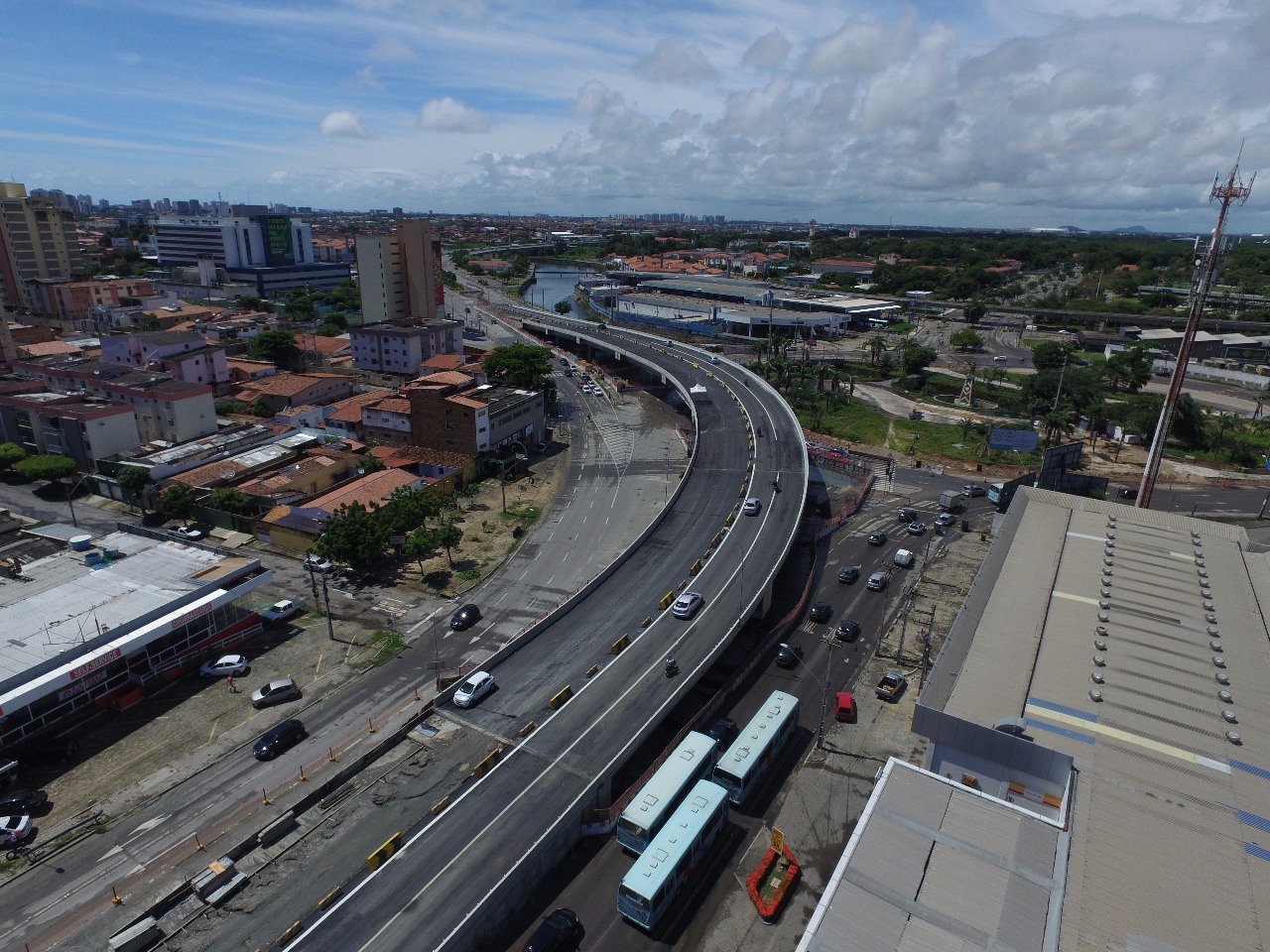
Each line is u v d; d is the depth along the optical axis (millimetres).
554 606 77250
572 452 129375
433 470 112625
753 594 73250
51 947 41500
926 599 80375
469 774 53281
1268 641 54531
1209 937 33219
